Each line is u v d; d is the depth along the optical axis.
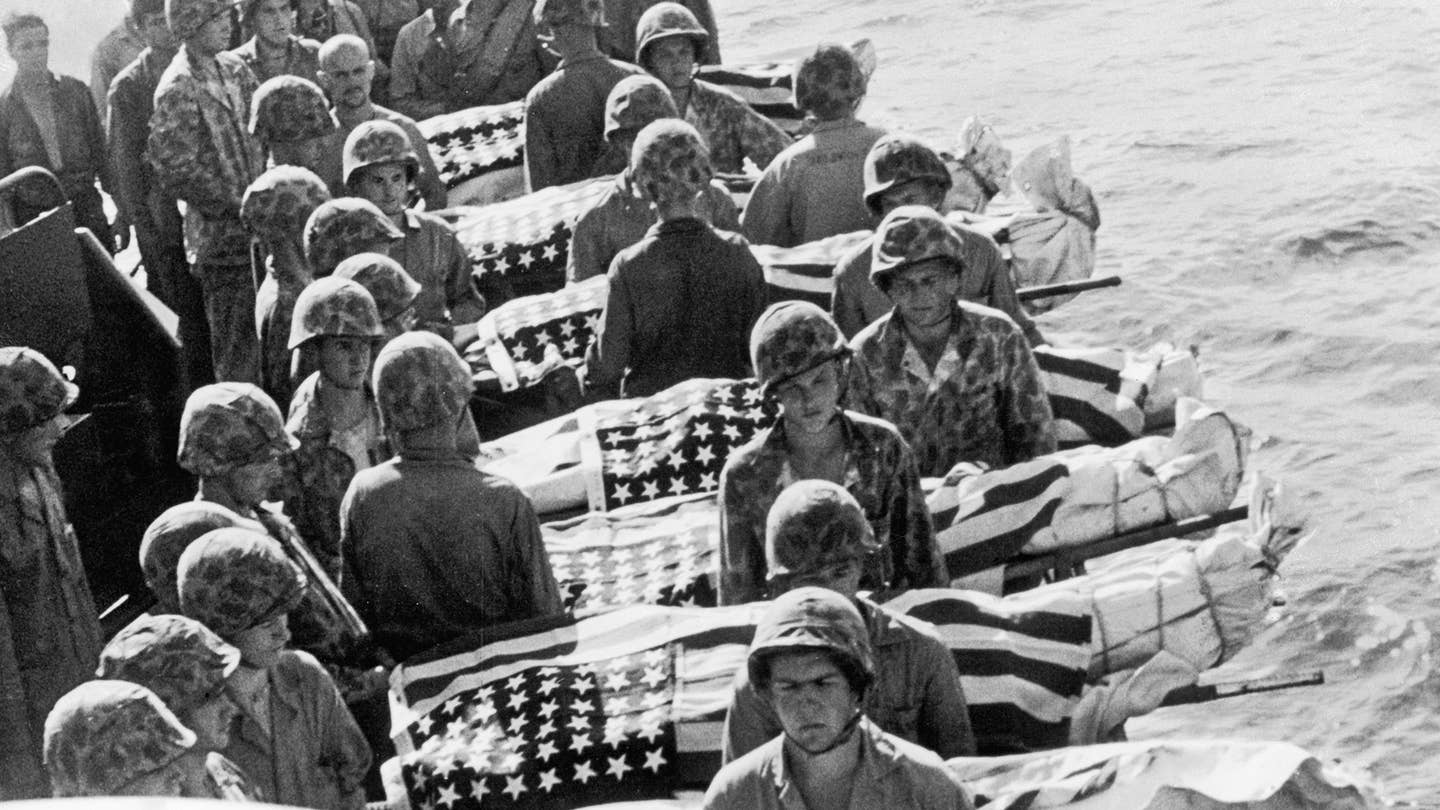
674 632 7.48
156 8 11.79
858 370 8.34
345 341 8.23
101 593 9.47
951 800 5.68
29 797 7.43
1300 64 21.92
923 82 22.73
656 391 9.45
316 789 6.69
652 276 9.29
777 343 7.22
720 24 26.03
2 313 9.41
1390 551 11.66
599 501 8.79
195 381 11.75
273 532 7.59
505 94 14.11
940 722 6.59
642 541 8.45
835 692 5.47
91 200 12.96
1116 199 18.16
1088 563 9.35
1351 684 10.50
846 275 9.38
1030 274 11.05
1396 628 10.83
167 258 11.76
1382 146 18.86
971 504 8.08
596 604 8.19
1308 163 18.59
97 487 9.59
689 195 9.27
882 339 8.34
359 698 7.68
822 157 10.70
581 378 9.92
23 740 7.43
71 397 7.56
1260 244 16.77
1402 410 13.70
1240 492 9.84
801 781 5.68
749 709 6.26
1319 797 6.32
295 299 9.66
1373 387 14.06
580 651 7.52
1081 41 23.73
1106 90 21.69
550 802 7.19
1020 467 8.19
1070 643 7.32
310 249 9.35
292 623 7.50
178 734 5.52
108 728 5.45
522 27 14.02
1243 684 7.40
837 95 10.70
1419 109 19.98
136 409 10.02
